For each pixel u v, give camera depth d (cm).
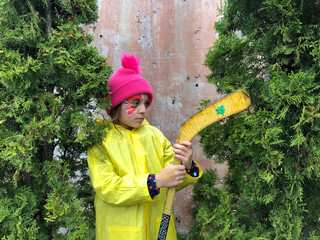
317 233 153
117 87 126
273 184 147
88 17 140
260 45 149
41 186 135
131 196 112
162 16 248
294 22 129
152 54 251
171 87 252
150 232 129
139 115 129
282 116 131
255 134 141
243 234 152
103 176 118
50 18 124
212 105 111
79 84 127
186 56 248
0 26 108
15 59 106
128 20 249
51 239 141
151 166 135
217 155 195
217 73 165
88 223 153
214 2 242
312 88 131
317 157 132
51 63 112
